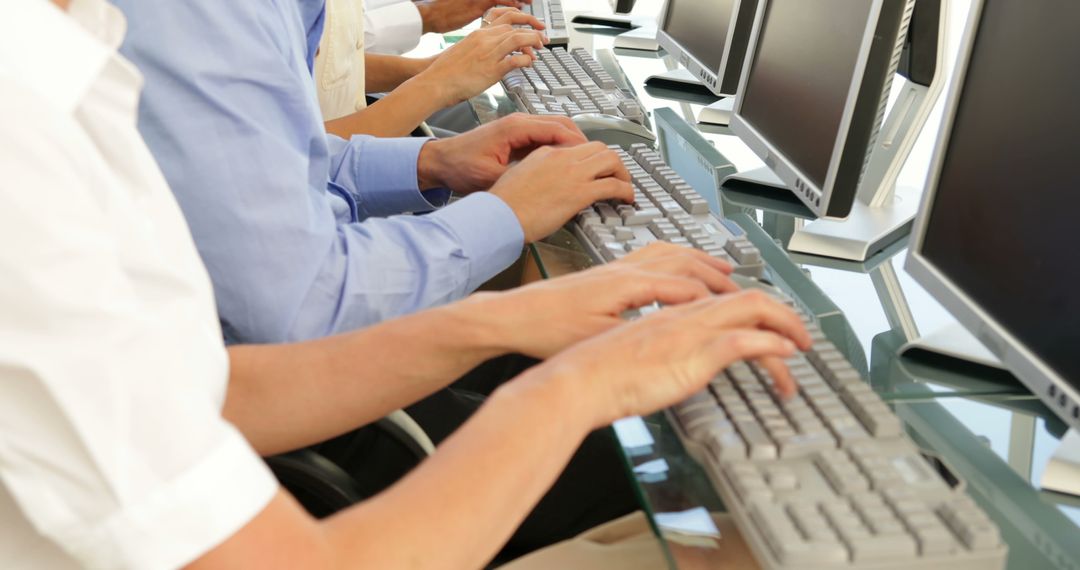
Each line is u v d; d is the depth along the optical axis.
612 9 2.44
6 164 0.58
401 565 0.68
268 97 1.12
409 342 0.94
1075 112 0.87
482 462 0.72
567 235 1.30
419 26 2.35
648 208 1.25
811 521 0.71
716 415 0.83
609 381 0.77
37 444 0.60
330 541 0.68
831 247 1.27
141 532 0.61
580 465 1.36
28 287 0.58
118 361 0.60
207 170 1.08
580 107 1.69
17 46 0.62
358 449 1.16
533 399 0.75
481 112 1.81
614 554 1.06
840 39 1.27
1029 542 0.78
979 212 0.99
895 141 1.34
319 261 1.14
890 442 0.81
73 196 0.60
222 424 0.65
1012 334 0.92
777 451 0.79
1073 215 0.86
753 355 0.80
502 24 2.00
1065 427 0.92
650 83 2.02
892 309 1.13
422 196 1.53
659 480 0.83
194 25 1.08
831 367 0.89
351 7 1.93
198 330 0.67
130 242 0.65
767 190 1.48
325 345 0.96
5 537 0.66
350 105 1.99
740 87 1.56
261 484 0.65
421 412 1.36
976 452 0.88
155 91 1.07
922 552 0.69
